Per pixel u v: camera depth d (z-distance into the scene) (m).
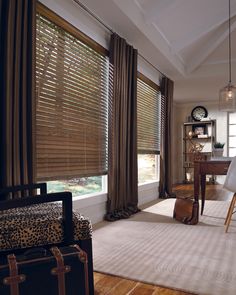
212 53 4.98
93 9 2.82
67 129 2.63
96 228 2.68
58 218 1.27
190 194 5.30
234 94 4.14
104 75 3.29
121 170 3.30
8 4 1.89
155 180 5.00
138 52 4.00
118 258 1.87
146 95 4.64
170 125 5.20
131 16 3.06
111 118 3.18
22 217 1.27
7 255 1.11
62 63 2.59
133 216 3.27
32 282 1.05
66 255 1.13
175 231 2.56
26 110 1.98
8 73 1.86
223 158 3.20
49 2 2.39
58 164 2.51
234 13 3.83
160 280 1.54
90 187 3.15
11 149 1.86
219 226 2.75
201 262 1.80
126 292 1.41
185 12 3.59
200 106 7.84
